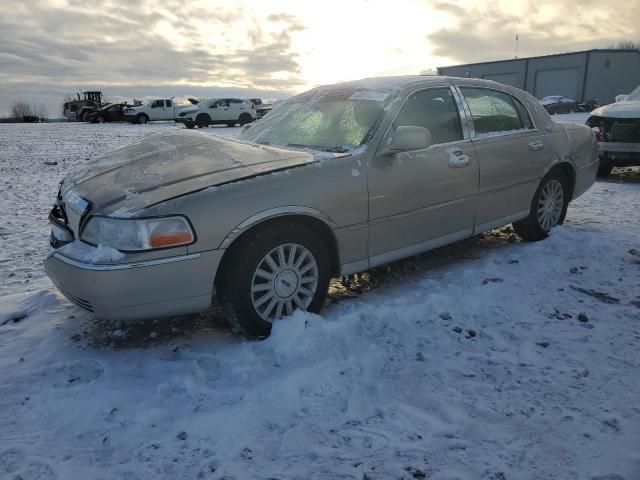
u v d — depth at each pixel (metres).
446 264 4.56
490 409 2.53
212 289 2.98
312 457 2.23
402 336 3.27
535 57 51.56
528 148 4.72
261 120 4.67
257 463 2.20
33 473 2.17
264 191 3.07
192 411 2.56
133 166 3.43
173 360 3.05
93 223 2.97
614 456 2.20
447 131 4.15
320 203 3.27
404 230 3.79
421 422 2.44
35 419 2.53
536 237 5.09
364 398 2.63
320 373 2.80
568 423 2.42
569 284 4.04
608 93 49.28
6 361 3.09
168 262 2.84
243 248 3.05
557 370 2.87
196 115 28.34
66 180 3.76
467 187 4.17
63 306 3.85
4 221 6.71
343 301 3.79
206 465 2.20
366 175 3.50
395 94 3.92
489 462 2.18
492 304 3.69
